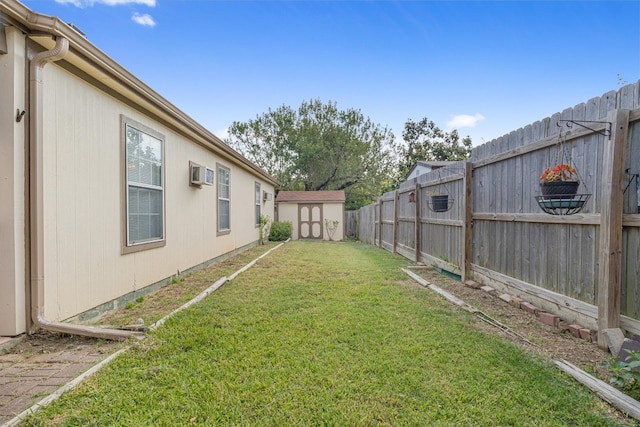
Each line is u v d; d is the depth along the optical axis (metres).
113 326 3.22
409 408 2.02
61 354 2.71
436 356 2.71
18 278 2.93
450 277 5.96
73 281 3.46
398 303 4.21
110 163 4.11
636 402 2.01
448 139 25.94
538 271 3.85
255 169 11.06
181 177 6.12
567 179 3.19
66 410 1.95
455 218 5.92
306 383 2.28
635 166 2.66
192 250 6.59
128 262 4.45
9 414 1.90
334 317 3.64
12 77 2.88
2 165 2.88
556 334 3.22
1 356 2.67
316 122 18.38
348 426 1.86
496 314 3.82
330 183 19.22
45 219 3.12
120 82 3.98
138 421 1.87
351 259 8.42
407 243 8.65
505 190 4.49
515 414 1.97
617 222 2.74
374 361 2.61
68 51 3.16
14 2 2.70
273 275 6.14
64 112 3.36
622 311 2.76
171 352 2.74
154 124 5.16
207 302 4.25
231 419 1.91
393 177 21.03
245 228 10.70
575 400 2.11
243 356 2.68
